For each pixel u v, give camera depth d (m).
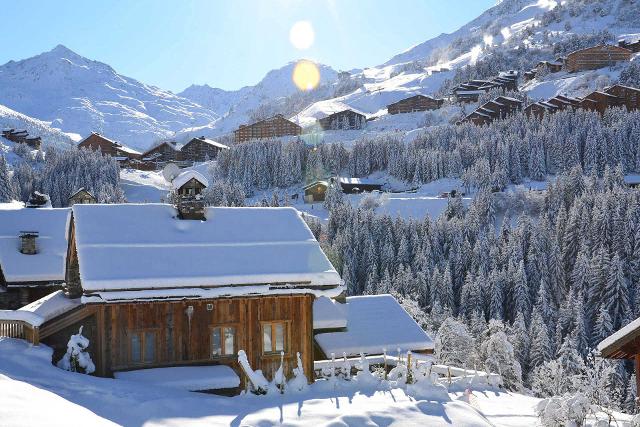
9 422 11.89
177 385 20.61
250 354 23.31
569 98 188.38
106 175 155.12
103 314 21.56
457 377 26.28
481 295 82.38
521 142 150.75
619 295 77.69
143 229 24.17
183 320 22.59
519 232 98.81
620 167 128.88
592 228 95.69
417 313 56.47
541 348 64.81
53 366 19.80
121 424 14.75
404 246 96.81
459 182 146.50
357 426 14.59
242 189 149.25
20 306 30.30
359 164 166.50
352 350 28.98
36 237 31.28
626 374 54.59
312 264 24.33
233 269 23.19
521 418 19.22
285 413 15.82
